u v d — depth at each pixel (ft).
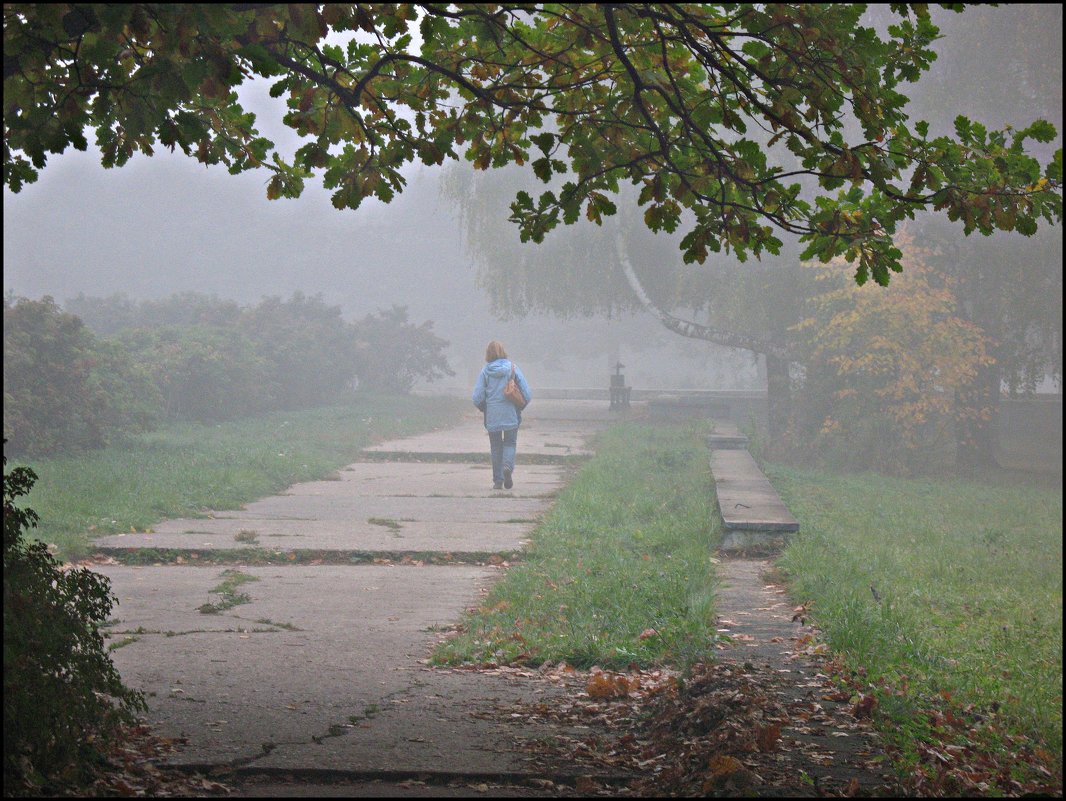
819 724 23.54
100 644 20.57
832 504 76.02
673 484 74.90
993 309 111.04
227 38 20.52
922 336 100.17
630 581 40.50
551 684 27.68
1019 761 21.93
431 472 85.20
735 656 30.40
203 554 48.73
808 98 23.95
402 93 26.22
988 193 24.08
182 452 85.10
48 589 20.17
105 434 86.48
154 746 20.99
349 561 48.98
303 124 26.13
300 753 20.85
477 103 26.61
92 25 19.35
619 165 26.76
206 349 121.70
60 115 21.24
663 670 28.73
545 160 26.61
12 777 17.21
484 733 22.79
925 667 29.32
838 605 35.09
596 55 25.52
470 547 50.55
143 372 98.17
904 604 39.55
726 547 51.29
